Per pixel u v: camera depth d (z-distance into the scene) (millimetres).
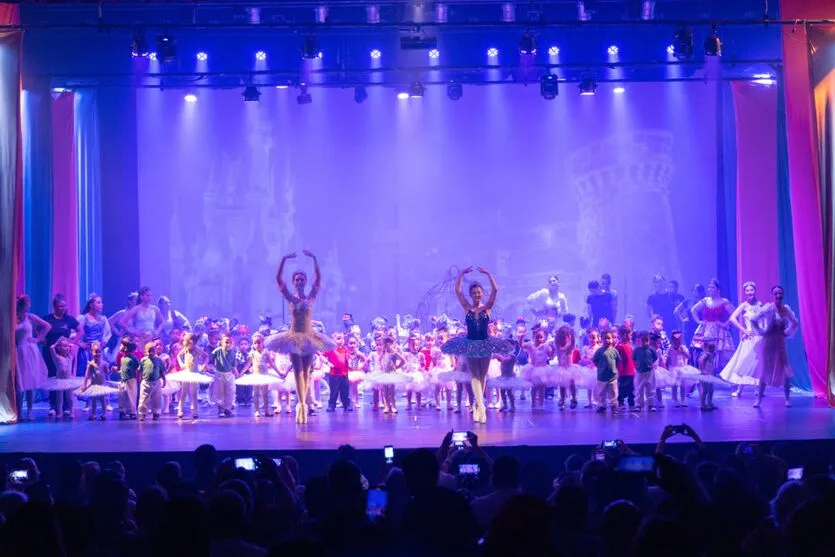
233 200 21469
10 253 13797
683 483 4352
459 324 17359
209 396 16203
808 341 15602
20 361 14016
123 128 19750
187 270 21359
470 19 17734
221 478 5820
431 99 21688
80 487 6535
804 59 15234
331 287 21703
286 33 18531
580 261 21500
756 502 4965
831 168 14453
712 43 15180
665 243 21219
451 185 21719
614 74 18906
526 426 11766
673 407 14547
